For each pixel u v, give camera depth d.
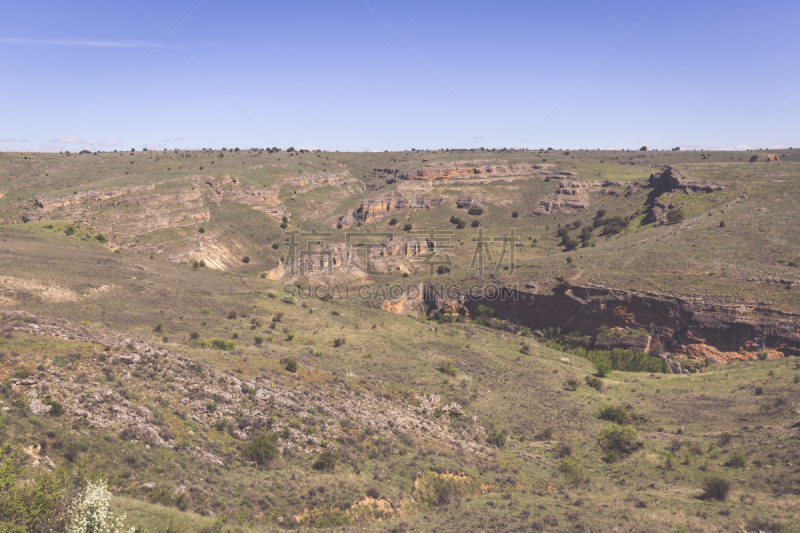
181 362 31.91
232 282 84.31
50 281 58.72
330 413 32.44
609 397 55.53
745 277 84.12
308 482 23.61
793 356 68.94
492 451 36.69
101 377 25.94
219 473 22.39
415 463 28.80
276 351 49.25
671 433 43.22
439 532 21.55
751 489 30.14
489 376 56.53
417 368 52.91
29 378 22.67
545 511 25.70
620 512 26.27
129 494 18.58
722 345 75.69
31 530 13.17
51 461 18.30
